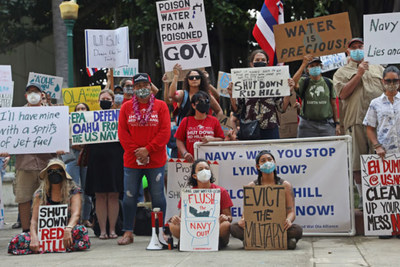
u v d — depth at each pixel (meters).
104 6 21.14
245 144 7.11
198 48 7.91
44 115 7.38
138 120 6.54
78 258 5.68
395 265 4.69
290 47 7.34
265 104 7.20
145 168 6.67
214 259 5.25
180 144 7.23
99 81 25.44
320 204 6.89
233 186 7.14
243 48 21.11
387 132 6.60
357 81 7.20
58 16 18.50
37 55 25.67
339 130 8.14
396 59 7.02
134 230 7.75
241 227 5.96
